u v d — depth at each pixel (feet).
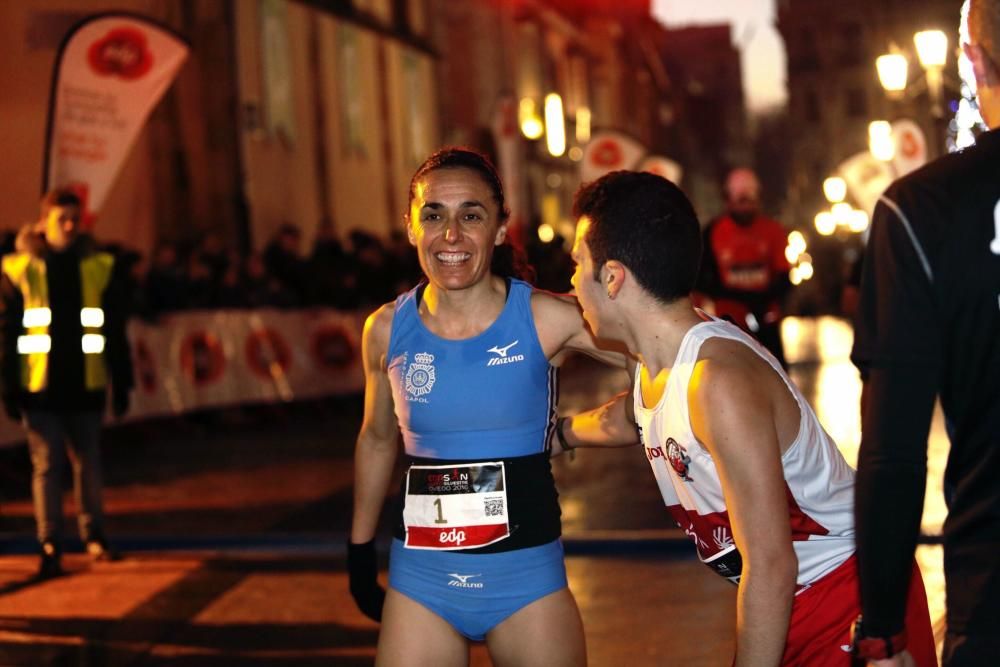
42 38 63.05
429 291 12.98
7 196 60.70
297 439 51.39
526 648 12.83
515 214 75.82
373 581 13.83
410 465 13.20
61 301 27.55
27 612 24.48
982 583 8.75
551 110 94.43
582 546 28.32
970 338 8.77
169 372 52.08
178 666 20.85
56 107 36.73
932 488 32.83
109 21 37.17
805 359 88.63
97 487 28.66
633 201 10.52
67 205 27.43
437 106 126.41
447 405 12.77
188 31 76.38
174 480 40.91
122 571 27.76
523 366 12.72
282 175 88.94
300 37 94.02
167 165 73.26
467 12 151.02
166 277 53.06
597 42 210.79
